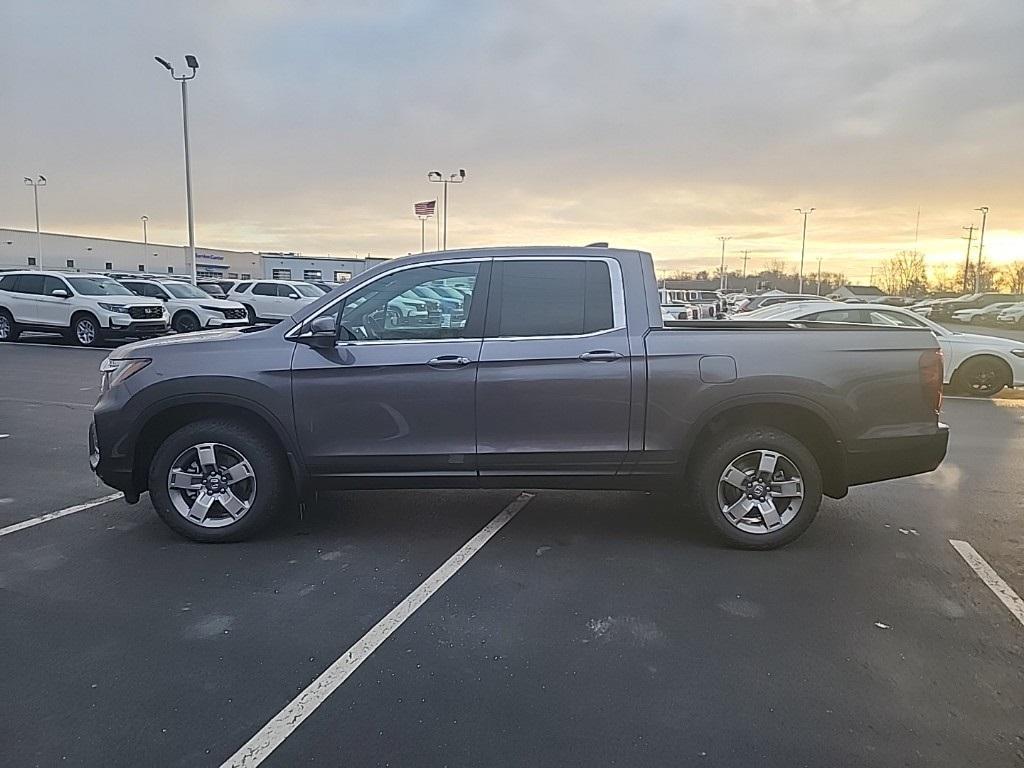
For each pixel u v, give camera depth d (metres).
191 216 30.12
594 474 4.50
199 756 2.57
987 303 56.03
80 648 3.30
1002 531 4.96
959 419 9.42
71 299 17.42
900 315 11.86
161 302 18.80
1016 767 2.54
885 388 4.45
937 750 2.62
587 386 4.38
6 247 69.81
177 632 3.46
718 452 4.47
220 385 4.43
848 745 2.65
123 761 2.54
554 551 4.53
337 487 4.57
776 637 3.44
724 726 2.76
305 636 3.43
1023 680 3.08
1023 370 11.21
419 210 39.91
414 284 4.51
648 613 3.68
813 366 4.39
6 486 5.83
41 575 4.11
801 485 4.50
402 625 3.55
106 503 5.41
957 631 3.51
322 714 2.82
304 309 4.58
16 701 2.88
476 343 4.43
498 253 4.54
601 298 4.48
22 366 13.48
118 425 4.48
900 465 4.52
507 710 2.85
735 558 4.43
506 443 4.45
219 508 4.61
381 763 2.54
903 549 4.60
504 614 3.67
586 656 3.27
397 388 4.41
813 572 4.22
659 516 5.22
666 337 4.42
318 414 4.45
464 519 5.12
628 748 2.63
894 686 3.03
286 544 4.62
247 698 2.92
